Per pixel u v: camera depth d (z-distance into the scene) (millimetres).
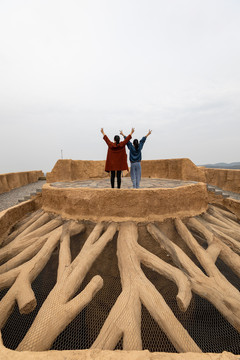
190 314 4906
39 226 5324
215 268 3721
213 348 4328
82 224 4809
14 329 4691
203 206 5688
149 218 4707
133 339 2529
